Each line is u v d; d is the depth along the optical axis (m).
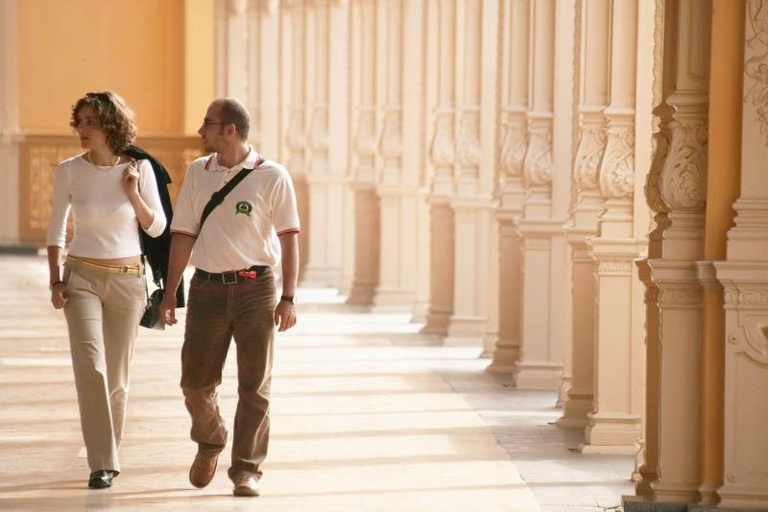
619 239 26.00
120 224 21.31
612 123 26.14
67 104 76.62
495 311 39.94
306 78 66.62
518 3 36.25
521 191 36.69
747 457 18.09
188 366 20.92
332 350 41.19
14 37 75.75
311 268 65.38
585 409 28.59
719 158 18.09
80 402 21.38
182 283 21.73
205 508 20.50
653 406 19.92
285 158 72.06
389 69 52.47
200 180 20.83
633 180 26.05
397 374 36.16
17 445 25.27
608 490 22.45
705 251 18.12
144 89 77.44
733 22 18.05
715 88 18.06
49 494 21.23
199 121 77.31
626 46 26.02
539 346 34.03
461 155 43.31
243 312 20.67
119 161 21.48
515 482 23.02
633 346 26.14
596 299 26.44
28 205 74.31
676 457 18.59
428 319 46.34
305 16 66.19
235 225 20.59
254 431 21.14
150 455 24.58
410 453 25.44
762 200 17.94
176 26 77.50
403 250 53.84
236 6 75.19
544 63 33.62
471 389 33.75
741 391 18.06
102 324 21.50
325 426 28.12
